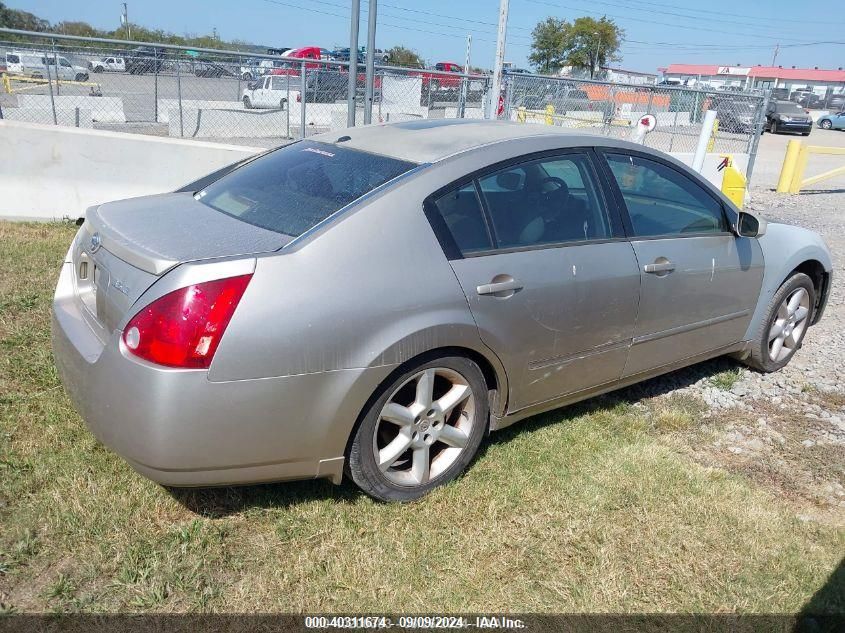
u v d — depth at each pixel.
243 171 3.64
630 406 4.25
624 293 3.61
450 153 3.21
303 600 2.53
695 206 4.09
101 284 2.81
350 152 3.41
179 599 2.48
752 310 4.56
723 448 3.85
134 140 7.10
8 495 2.88
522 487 3.25
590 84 12.38
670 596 2.69
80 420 3.44
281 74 11.96
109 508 2.86
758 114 13.77
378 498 3.02
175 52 10.99
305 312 2.60
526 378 3.37
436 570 2.72
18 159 6.83
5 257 5.67
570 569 2.78
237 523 2.87
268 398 2.58
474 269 3.04
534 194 3.37
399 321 2.80
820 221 11.38
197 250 2.66
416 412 3.02
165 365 2.46
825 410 4.41
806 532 3.12
